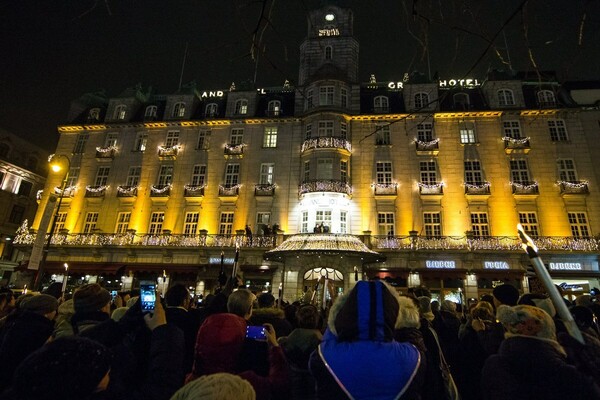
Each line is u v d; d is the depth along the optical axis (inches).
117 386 110.3
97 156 1213.7
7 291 275.1
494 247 956.6
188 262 1043.9
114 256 1077.1
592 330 153.6
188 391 62.8
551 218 991.0
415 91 1160.8
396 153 1097.4
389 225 1039.0
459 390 179.3
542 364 98.4
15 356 119.1
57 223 1159.0
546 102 1085.1
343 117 1132.5
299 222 1061.8
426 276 941.2
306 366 151.5
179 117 1234.6
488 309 201.2
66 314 171.0
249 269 989.2
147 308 129.5
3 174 1482.5
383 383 77.5
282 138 1163.3
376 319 85.4
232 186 1115.3
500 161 1055.0
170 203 1134.4
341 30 1305.4
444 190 1045.2
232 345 125.5
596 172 1015.6
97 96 1385.3
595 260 920.9
